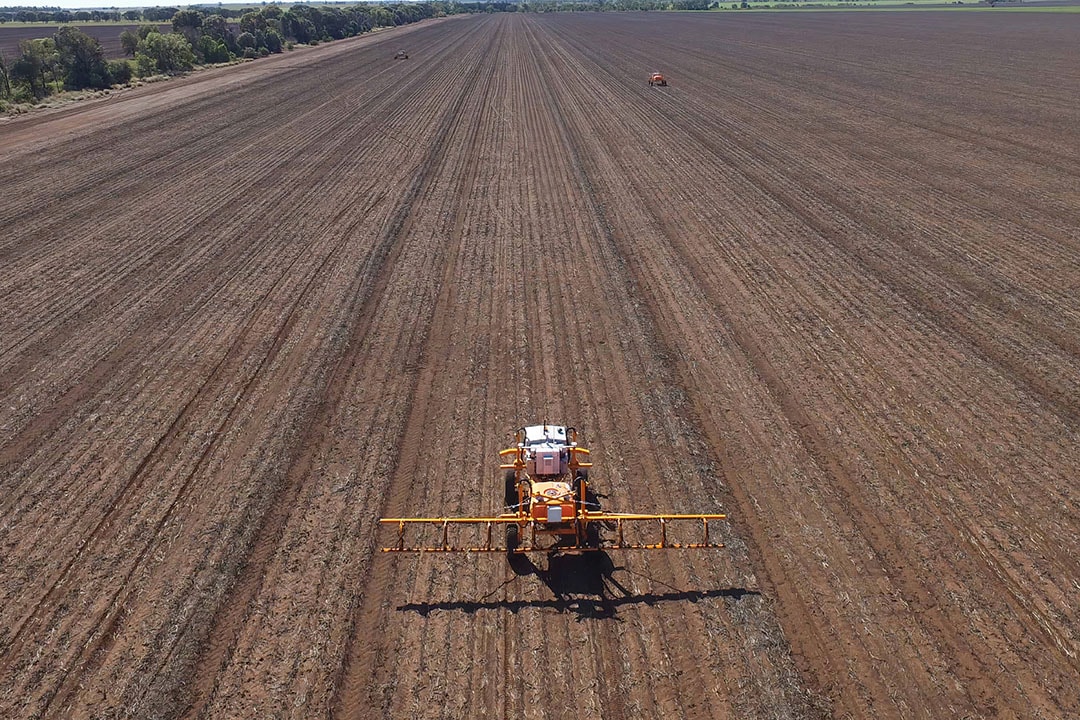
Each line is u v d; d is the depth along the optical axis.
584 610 10.51
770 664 9.58
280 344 18.45
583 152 38.44
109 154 40.25
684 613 10.41
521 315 19.91
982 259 23.44
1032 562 11.24
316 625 10.25
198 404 15.85
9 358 18.08
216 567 11.29
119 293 21.83
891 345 18.00
